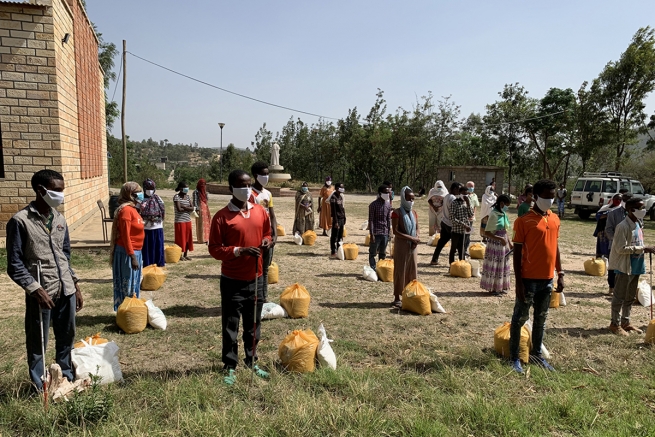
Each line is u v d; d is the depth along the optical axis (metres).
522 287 4.82
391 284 8.86
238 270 4.43
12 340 5.50
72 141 12.79
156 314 6.03
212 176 52.91
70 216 12.46
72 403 3.61
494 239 8.12
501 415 3.71
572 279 9.73
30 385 4.11
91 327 6.00
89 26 16.34
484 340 5.86
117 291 6.36
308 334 5.03
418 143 43.34
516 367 4.87
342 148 47.16
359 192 44.88
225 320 4.50
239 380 4.39
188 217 10.91
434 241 13.58
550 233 4.80
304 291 6.75
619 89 28.12
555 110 33.84
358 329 6.20
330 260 11.27
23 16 10.59
